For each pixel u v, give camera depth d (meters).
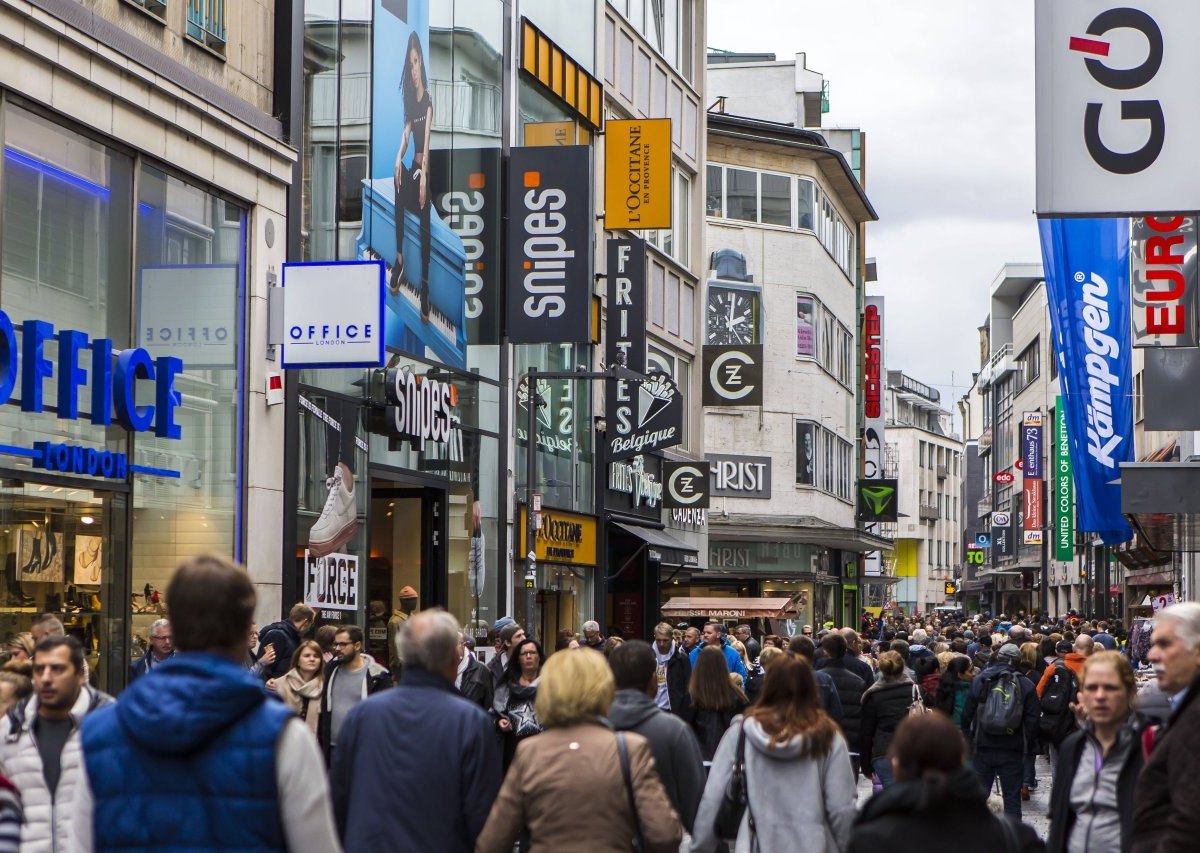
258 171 27.14
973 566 189.50
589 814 9.19
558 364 43.97
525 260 38.56
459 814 9.11
